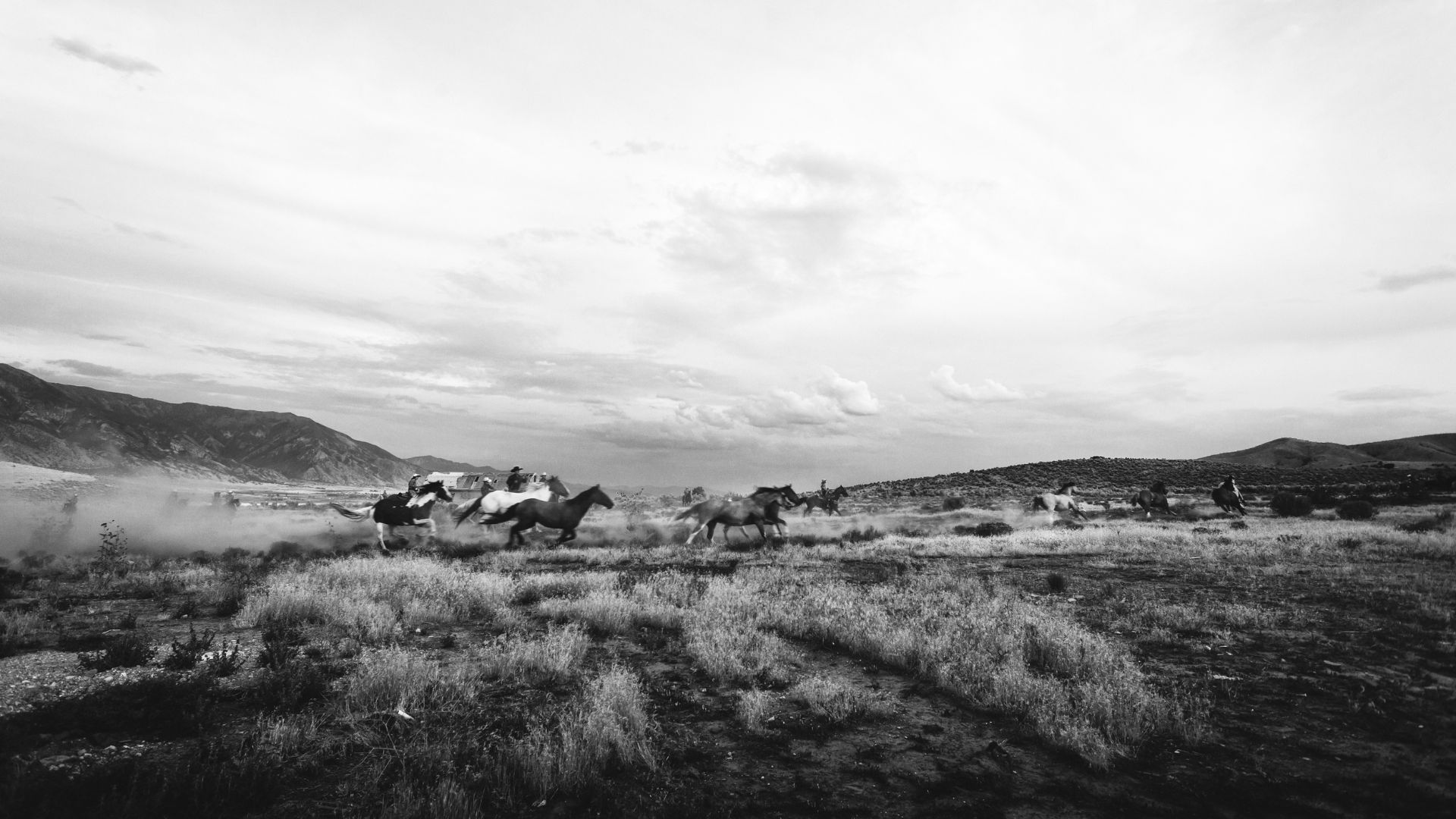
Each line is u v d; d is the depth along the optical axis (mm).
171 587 12547
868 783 4832
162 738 5238
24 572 15586
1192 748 5383
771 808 4438
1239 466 71625
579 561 17875
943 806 4461
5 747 4754
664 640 8836
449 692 6344
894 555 18406
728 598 10922
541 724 5500
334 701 6039
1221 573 14086
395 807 3988
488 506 20766
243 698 6191
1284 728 5773
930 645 7711
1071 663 7238
